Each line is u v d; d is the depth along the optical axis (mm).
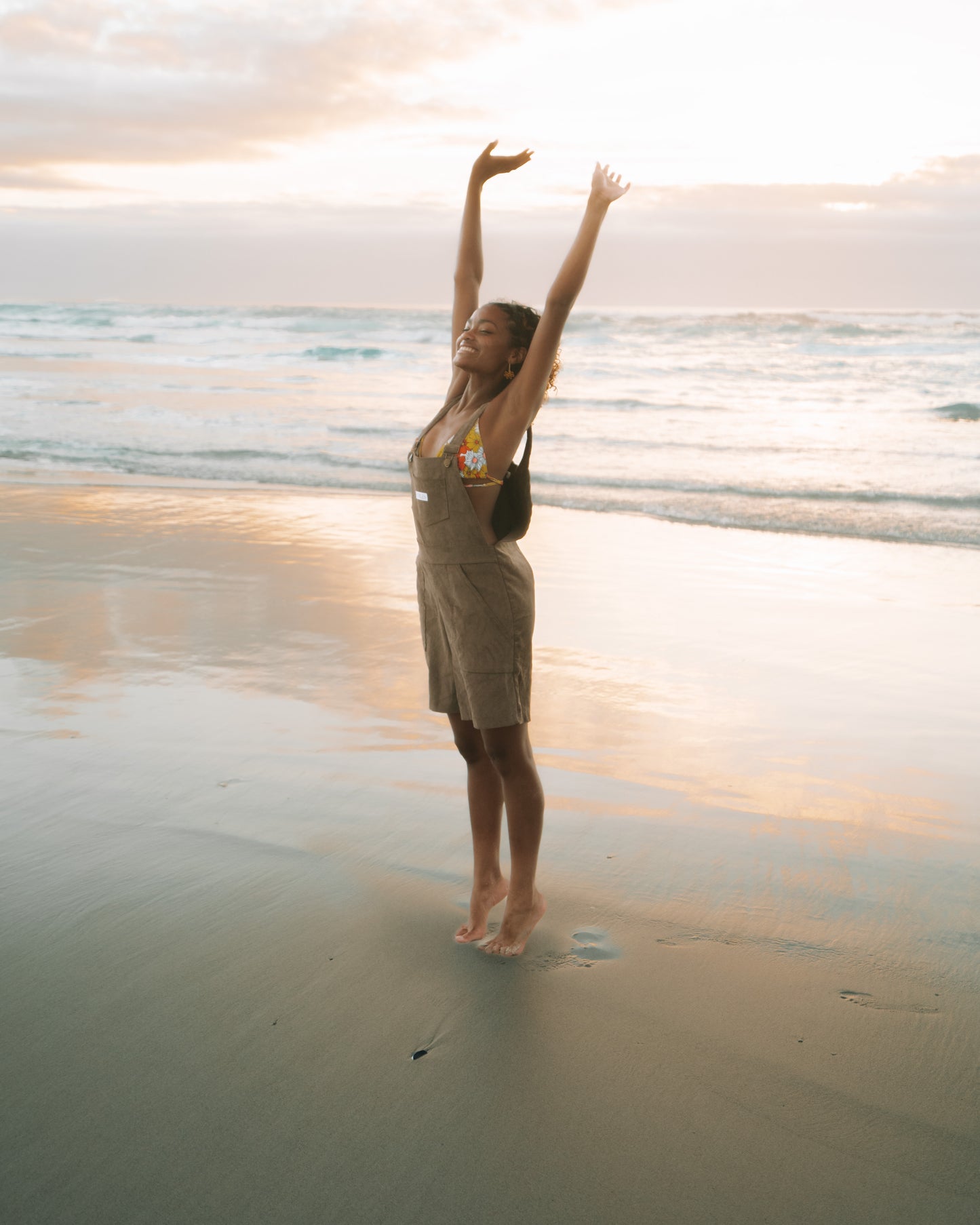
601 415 17188
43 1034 2066
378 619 5758
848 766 3877
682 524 9359
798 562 7766
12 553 7332
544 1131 1818
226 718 4164
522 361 2418
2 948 2393
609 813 3367
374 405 18062
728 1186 1700
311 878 2793
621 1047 2076
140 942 2430
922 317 34188
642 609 6266
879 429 15781
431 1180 1696
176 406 17531
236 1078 1941
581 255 2203
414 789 3451
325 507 9531
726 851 3078
